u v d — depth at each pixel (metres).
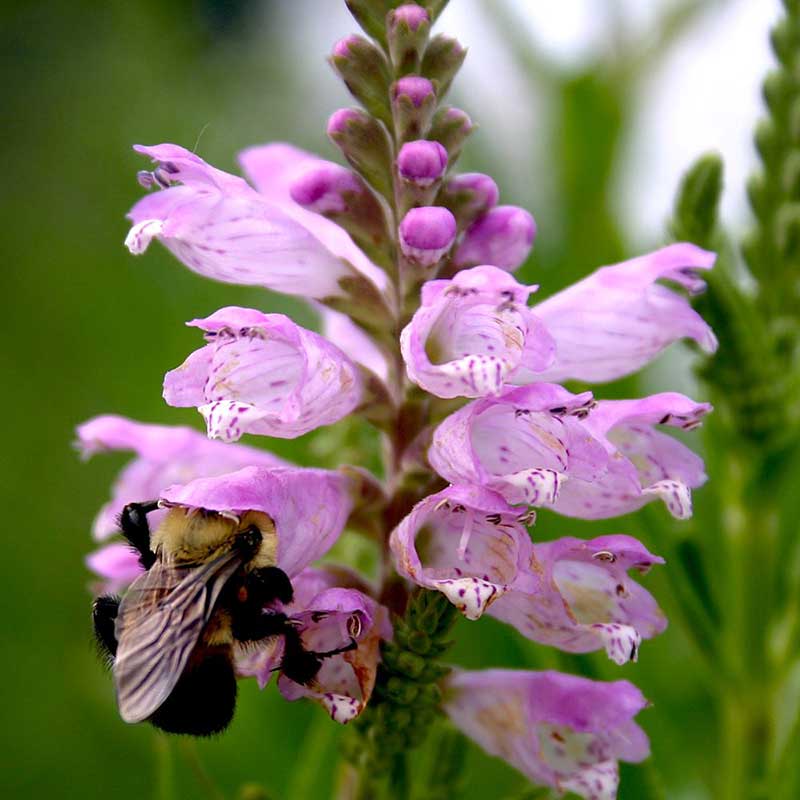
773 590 0.21
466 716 0.19
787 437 0.21
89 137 0.41
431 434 0.19
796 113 0.21
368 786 0.19
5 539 0.32
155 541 0.19
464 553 0.18
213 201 0.19
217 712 0.19
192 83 0.41
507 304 0.18
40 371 0.35
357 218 0.19
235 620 0.18
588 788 0.18
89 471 0.34
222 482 0.18
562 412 0.18
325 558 0.22
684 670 0.23
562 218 0.24
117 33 0.41
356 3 0.19
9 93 0.44
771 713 0.21
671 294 0.19
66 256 0.39
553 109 0.24
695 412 0.18
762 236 0.21
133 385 0.32
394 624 0.18
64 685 0.28
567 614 0.18
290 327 0.18
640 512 0.21
